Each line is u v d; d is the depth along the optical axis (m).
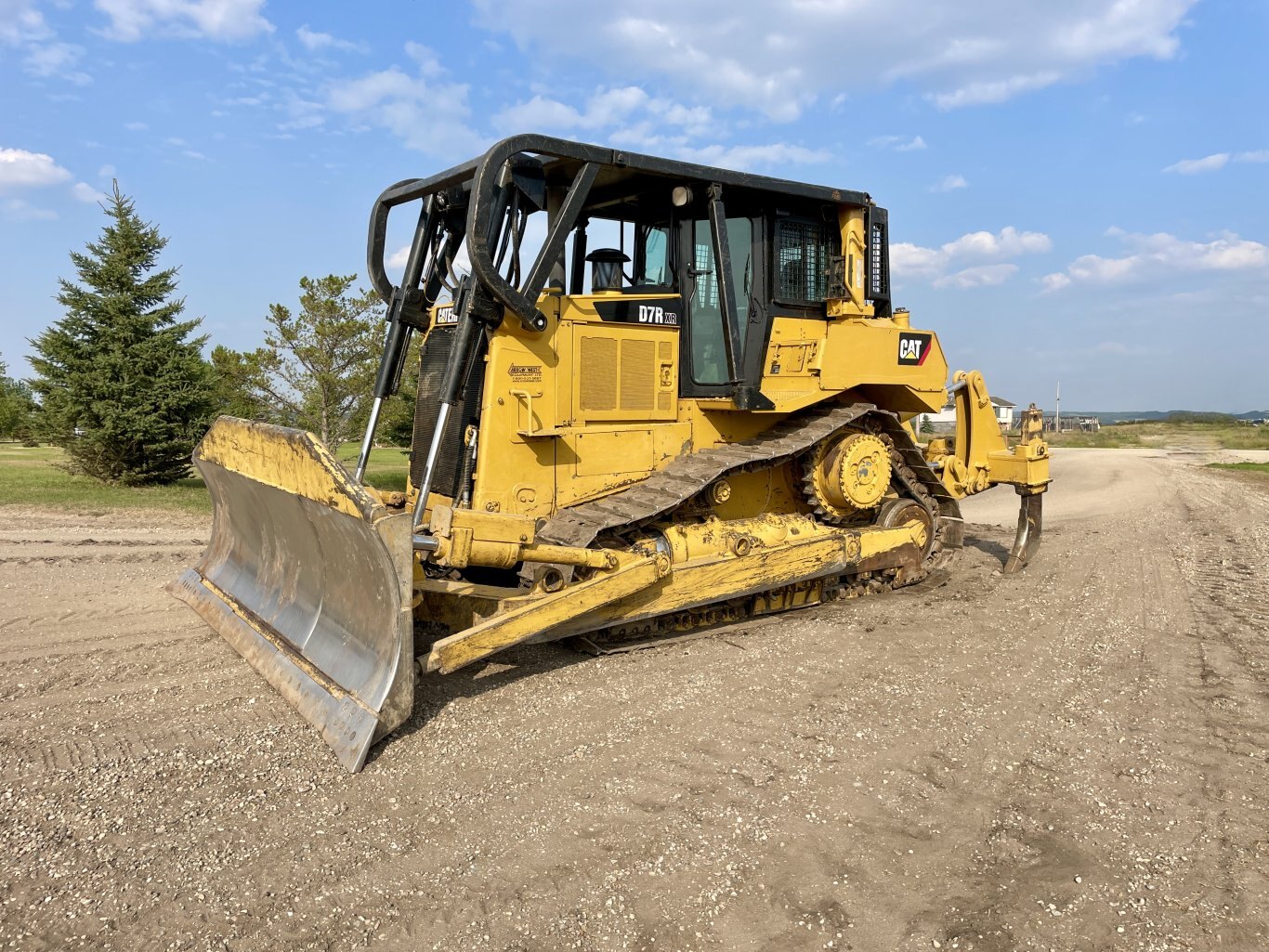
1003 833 3.74
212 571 6.84
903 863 3.49
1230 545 11.12
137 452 17.36
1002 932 3.07
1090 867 3.49
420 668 4.70
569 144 5.40
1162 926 3.12
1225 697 5.42
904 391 7.75
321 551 5.07
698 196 6.39
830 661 5.93
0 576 8.24
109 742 4.46
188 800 3.86
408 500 6.47
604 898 3.21
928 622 6.99
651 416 6.44
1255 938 3.05
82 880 3.25
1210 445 47.47
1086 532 12.35
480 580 6.19
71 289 17.44
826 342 6.96
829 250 7.37
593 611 5.62
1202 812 3.96
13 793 3.90
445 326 6.21
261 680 5.37
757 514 7.34
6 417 44.28
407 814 3.79
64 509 13.32
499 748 4.45
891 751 4.51
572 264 7.24
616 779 4.12
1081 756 4.52
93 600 7.31
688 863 3.44
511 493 5.65
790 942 3.00
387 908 3.12
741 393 6.32
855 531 7.46
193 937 2.94
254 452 5.50
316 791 3.96
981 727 4.86
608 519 5.59
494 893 3.23
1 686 5.26
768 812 3.85
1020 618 7.22
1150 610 7.61
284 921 3.04
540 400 5.77
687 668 5.75
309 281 16.33
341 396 16.52
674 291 6.66
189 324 18.17
